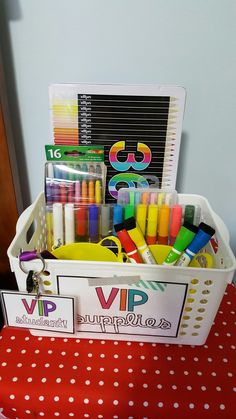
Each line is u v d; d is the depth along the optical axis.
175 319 0.39
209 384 0.38
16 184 0.60
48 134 0.61
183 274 0.35
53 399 0.37
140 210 0.45
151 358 0.41
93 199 0.47
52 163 0.47
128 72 0.55
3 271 0.68
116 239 0.42
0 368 0.39
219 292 0.37
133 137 0.51
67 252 0.42
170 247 0.43
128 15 0.50
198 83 0.56
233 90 0.56
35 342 0.42
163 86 0.48
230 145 0.61
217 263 0.42
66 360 0.40
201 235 0.39
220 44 0.52
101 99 0.48
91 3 0.49
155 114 0.49
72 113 0.49
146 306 0.38
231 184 0.66
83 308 0.39
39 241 0.49
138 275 0.36
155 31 0.51
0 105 0.51
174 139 0.51
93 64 0.54
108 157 0.52
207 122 0.59
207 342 0.43
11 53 0.53
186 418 0.36
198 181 0.65
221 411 0.36
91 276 0.36
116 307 0.39
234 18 0.50
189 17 0.50
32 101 0.58
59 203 0.47
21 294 0.37
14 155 0.59
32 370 0.39
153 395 0.37
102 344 0.42
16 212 0.61
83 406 0.37
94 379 0.38
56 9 0.50
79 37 0.52
